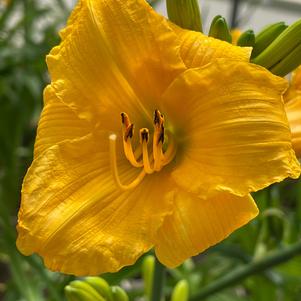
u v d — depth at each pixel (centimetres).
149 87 32
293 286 57
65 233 30
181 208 30
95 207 30
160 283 38
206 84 30
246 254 46
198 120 30
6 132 75
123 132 31
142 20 30
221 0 106
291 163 28
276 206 55
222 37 34
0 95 78
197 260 79
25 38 72
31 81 71
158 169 31
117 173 30
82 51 31
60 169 31
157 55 31
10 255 48
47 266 29
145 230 30
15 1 76
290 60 33
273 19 106
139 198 31
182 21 34
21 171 78
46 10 81
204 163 30
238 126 29
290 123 33
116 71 31
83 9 31
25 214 30
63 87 31
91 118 31
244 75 29
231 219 29
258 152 28
